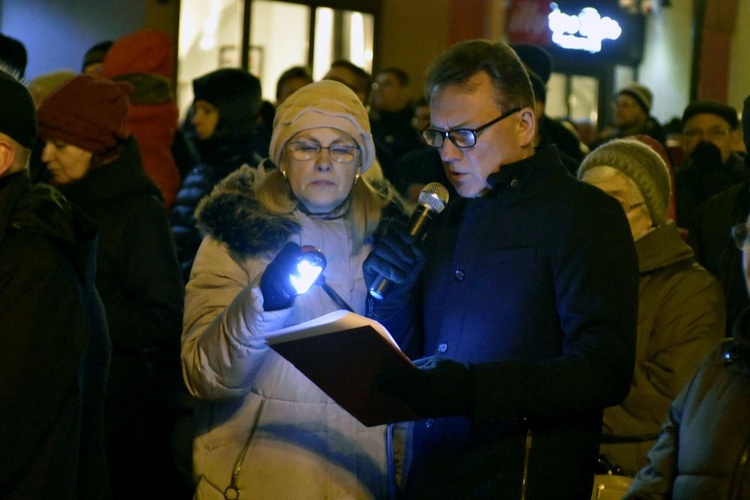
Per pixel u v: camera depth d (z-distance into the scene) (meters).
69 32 10.01
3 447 3.01
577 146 5.92
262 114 7.78
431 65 3.19
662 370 3.96
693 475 2.78
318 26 10.90
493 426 3.04
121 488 4.63
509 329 3.04
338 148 3.29
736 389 2.77
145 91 6.32
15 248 3.14
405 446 3.44
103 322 3.59
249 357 3.11
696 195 6.36
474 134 3.06
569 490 3.02
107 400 4.50
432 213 3.09
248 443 3.29
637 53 12.82
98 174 4.62
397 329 3.33
